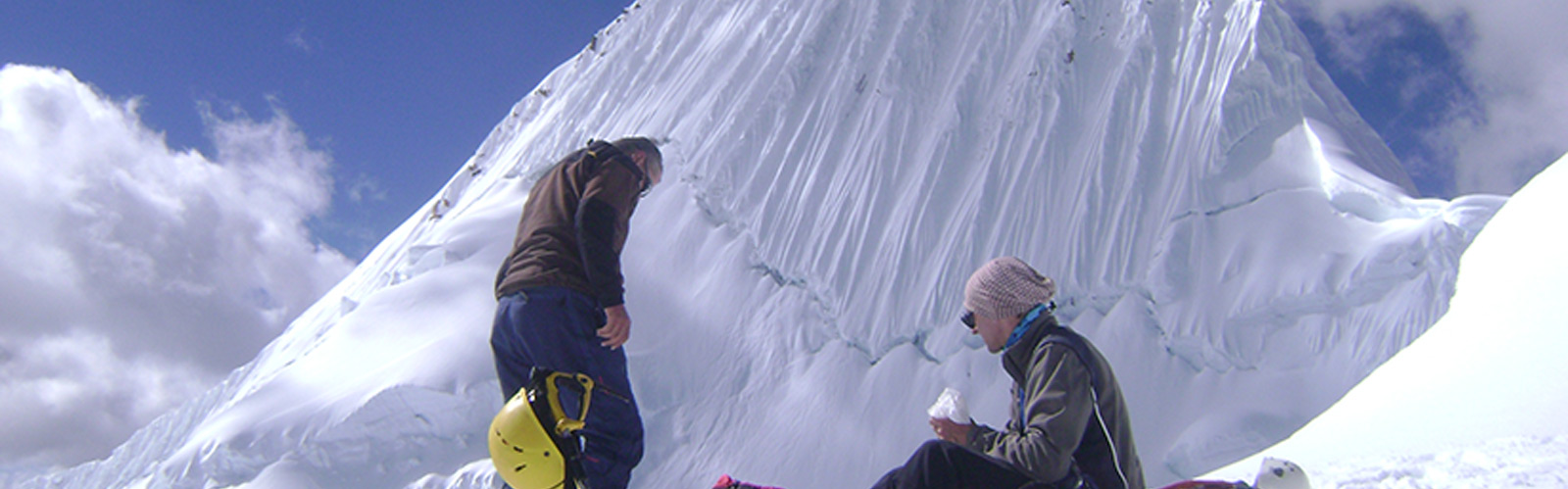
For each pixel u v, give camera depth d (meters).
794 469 11.41
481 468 10.74
